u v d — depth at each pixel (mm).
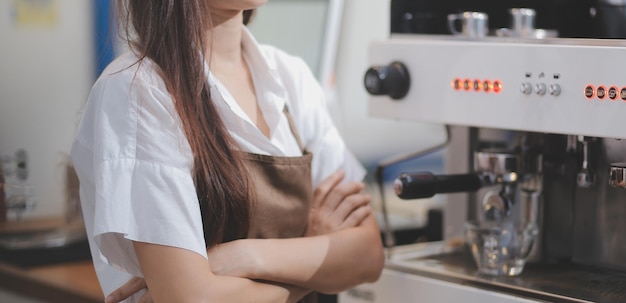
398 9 1599
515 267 1465
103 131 1276
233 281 1307
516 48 1355
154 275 1274
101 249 1279
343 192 1526
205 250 1289
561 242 1524
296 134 1486
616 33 1404
